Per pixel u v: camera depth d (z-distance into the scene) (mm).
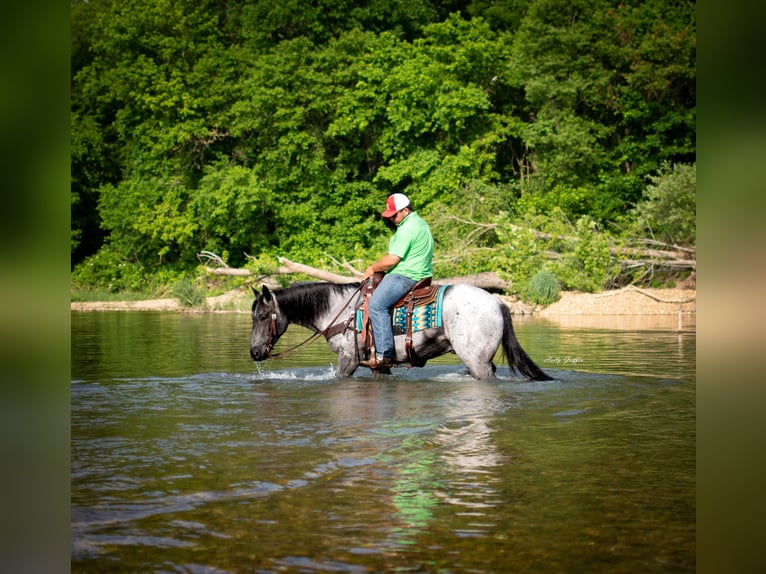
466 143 32188
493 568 3127
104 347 12656
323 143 33344
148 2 33719
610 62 31594
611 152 32031
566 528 3604
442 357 11305
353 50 33000
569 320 18500
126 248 32812
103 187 33844
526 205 29766
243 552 3311
